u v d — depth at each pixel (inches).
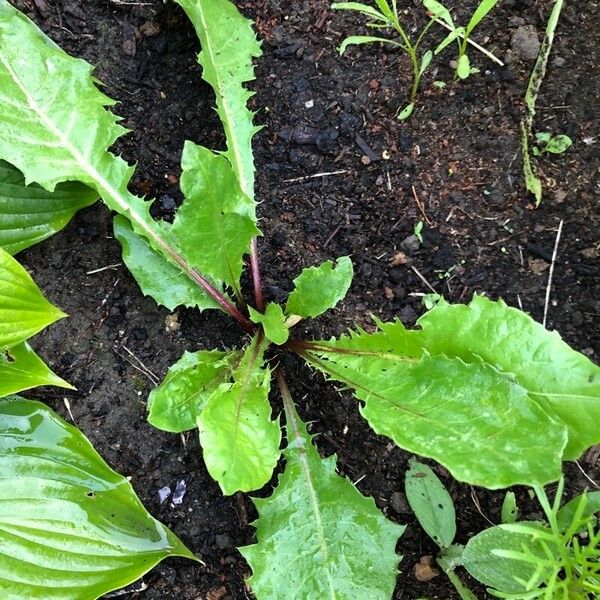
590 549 10.5
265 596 12.1
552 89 14.7
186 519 13.9
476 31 15.0
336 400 14.3
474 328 11.5
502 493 13.8
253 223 12.0
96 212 15.0
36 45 13.1
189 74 15.5
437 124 14.9
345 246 14.8
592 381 10.9
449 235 14.6
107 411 14.3
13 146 12.8
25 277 11.8
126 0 15.4
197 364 12.8
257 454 11.6
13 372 12.3
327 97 15.2
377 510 12.7
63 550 12.3
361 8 13.5
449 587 13.5
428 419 11.0
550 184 14.5
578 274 14.2
